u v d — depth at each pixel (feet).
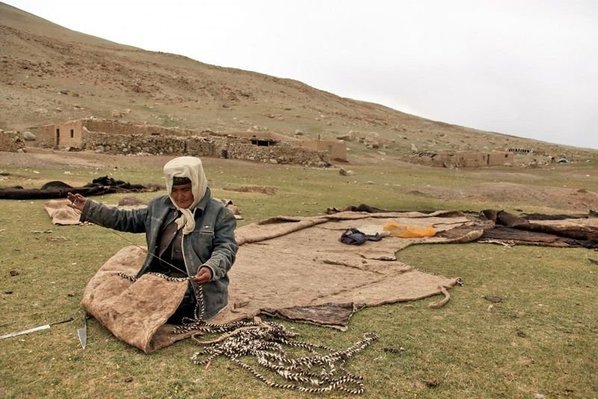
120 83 264.72
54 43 313.32
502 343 16.12
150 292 15.75
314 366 14.07
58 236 28.63
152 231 16.99
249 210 44.88
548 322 18.30
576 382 13.74
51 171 72.79
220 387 12.59
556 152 256.11
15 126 152.76
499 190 79.36
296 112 275.59
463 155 160.25
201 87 307.17
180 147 114.73
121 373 13.00
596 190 101.09
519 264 28.02
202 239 16.65
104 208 17.39
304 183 82.64
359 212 45.42
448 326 17.47
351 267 25.27
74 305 17.53
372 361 14.44
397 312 18.76
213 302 16.63
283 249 28.63
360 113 371.56
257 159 118.21
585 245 34.88
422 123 406.41
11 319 16.11
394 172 122.21
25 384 12.26
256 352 14.32
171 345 14.82
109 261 19.66
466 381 13.50
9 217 34.12
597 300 21.40
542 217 49.70
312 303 18.98
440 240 33.78
